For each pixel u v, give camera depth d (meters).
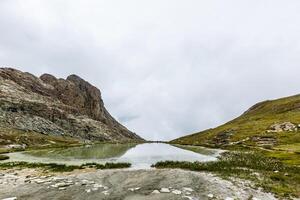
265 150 87.31
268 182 33.53
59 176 37.59
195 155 68.44
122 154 71.94
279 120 174.88
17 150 96.56
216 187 30.69
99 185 31.72
